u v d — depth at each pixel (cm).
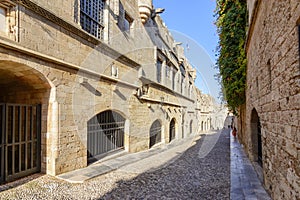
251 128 686
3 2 435
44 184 492
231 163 732
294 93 237
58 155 559
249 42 649
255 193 427
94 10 740
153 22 1262
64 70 583
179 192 475
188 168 712
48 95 564
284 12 264
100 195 452
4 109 498
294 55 232
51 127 559
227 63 879
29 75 527
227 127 3466
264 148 444
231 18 832
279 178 318
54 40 547
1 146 488
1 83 597
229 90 927
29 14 481
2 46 422
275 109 330
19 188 459
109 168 672
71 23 591
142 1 1072
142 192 476
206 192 471
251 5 563
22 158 551
